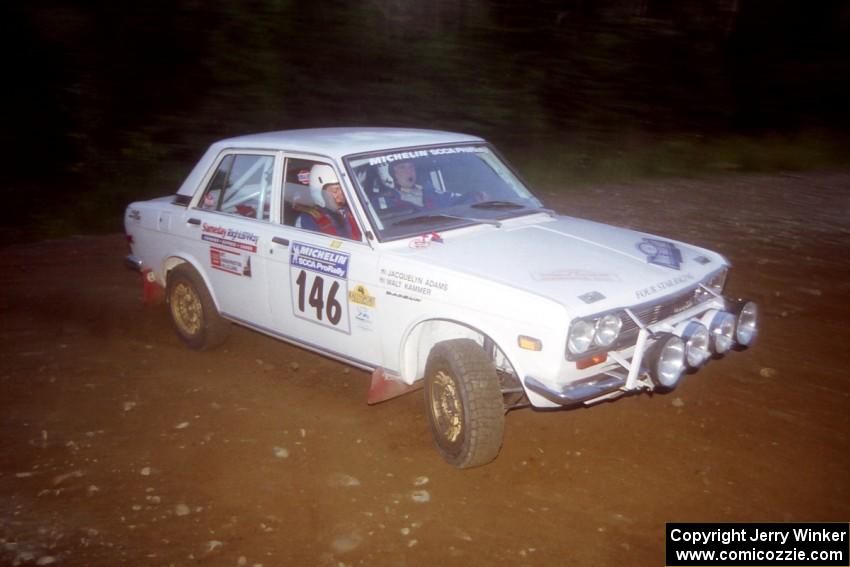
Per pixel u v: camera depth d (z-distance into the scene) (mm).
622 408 5203
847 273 8148
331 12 15547
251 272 5621
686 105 17625
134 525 4062
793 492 4262
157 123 13742
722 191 13109
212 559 3781
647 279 4457
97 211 11719
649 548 3838
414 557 3779
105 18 14102
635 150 15758
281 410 5328
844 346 6156
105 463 4676
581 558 3770
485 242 4902
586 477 4441
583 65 16812
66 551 3855
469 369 4289
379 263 4746
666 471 4480
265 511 4164
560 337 3990
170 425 5141
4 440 4977
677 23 18547
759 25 19625
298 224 5379
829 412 5094
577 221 5566
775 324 6641
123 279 8477
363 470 4547
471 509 4156
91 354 6395
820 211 11438
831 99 19047
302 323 5340
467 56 16438
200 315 6219
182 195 6312
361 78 15625
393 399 5445
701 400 5285
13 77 13617
